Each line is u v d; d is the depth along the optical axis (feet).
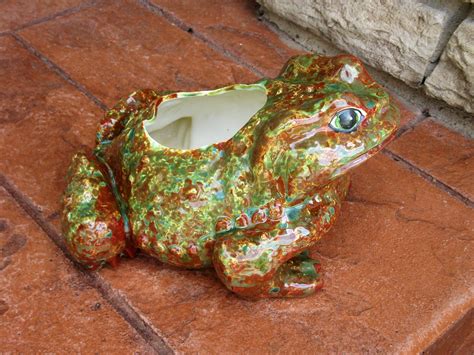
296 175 1.94
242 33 3.21
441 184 2.54
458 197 2.50
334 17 2.95
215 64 3.02
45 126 2.68
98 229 2.06
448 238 2.35
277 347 2.07
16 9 3.28
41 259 2.26
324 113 1.92
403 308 2.16
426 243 2.33
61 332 2.10
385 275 2.24
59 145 2.61
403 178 2.55
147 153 2.09
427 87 2.78
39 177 2.49
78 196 2.09
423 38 2.72
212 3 3.36
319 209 2.06
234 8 3.35
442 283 2.23
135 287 2.19
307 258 2.21
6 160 2.54
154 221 2.07
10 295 2.17
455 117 2.80
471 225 2.40
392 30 2.80
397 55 2.83
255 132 1.99
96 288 2.19
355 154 1.94
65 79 2.91
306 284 2.13
